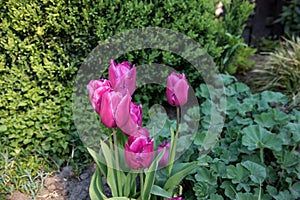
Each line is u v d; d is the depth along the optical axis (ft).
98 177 4.73
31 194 6.17
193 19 7.73
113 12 7.09
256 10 12.10
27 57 7.04
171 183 4.90
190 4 7.82
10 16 6.67
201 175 5.88
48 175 6.59
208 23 7.99
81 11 6.95
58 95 7.26
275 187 6.09
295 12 11.78
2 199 6.01
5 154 6.63
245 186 5.66
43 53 6.97
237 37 8.92
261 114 6.94
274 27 12.34
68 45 7.11
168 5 7.55
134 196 4.80
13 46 6.75
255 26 12.30
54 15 6.73
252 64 10.15
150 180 4.54
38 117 6.97
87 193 6.26
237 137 6.63
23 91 7.00
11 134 6.92
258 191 5.66
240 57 9.84
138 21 7.28
